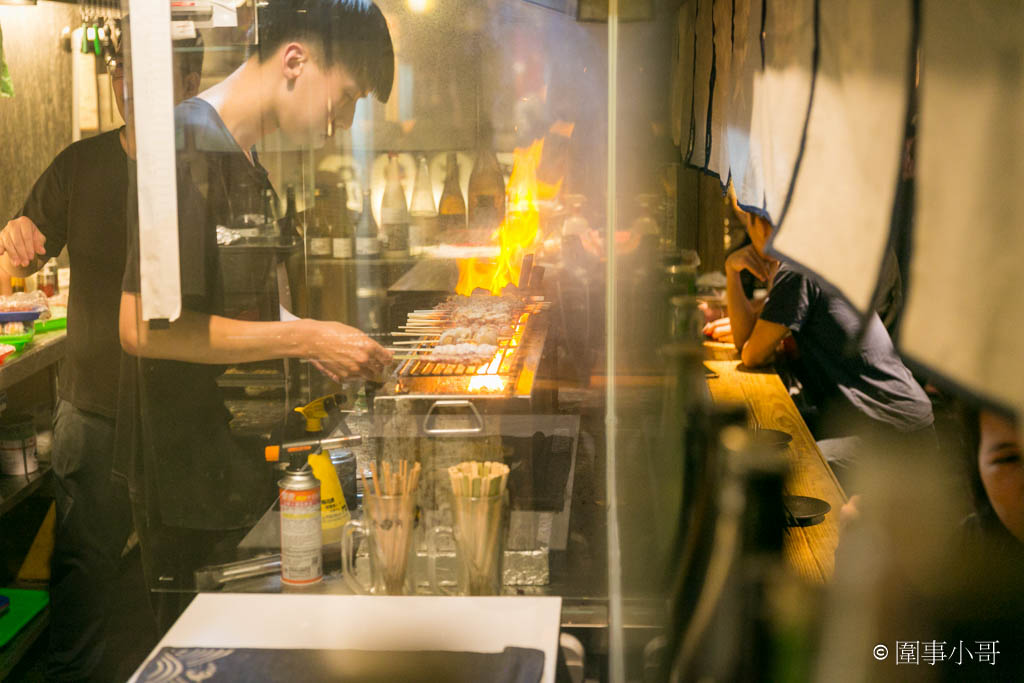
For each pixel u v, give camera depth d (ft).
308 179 5.86
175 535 4.73
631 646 3.31
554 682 3.11
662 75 4.58
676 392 3.06
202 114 4.71
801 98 2.00
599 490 4.45
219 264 4.91
